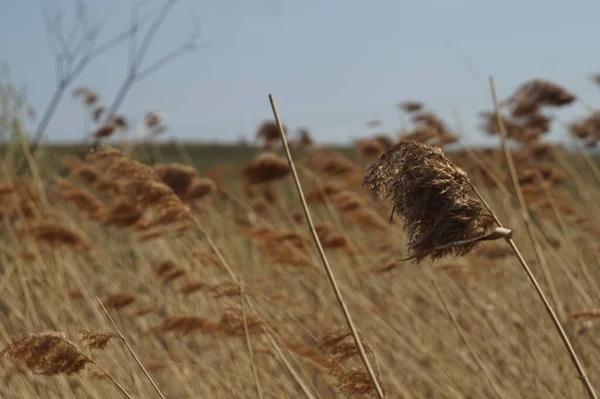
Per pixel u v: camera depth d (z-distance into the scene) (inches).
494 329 307.7
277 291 348.2
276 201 457.7
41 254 354.6
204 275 318.3
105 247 410.0
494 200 416.5
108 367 257.1
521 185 354.6
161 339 325.1
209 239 242.7
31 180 459.8
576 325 267.4
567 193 446.9
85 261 399.5
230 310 230.7
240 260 390.3
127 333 297.1
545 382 271.0
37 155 490.6
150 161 419.8
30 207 394.3
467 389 267.1
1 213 378.9
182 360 291.3
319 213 455.5
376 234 411.8
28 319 298.0
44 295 327.0
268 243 328.8
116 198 315.9
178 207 235.0
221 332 239.3
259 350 231.1
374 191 135.8
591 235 386.0
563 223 347.9
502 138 260.5
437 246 129.6
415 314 317.1
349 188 411.5
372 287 356.5
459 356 281.4
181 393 272.4
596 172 426.0
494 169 386.3
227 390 263.0
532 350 281.3
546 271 261.1
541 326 294.2
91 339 180.7
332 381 231.1
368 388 172.1
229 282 242.1
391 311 327.3
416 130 346.3
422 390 283.9
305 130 459.2
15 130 479.5
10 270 336.5
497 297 316.8
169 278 282.7
